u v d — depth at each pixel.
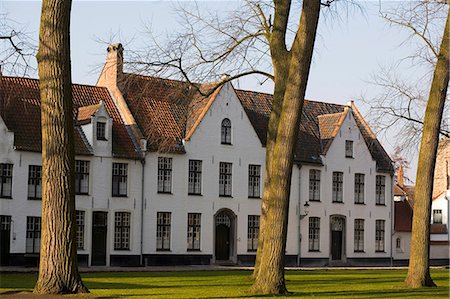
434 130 26.25
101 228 43.59
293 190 51.47
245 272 36.75
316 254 52.28
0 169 40.25
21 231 40.62
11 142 40.50
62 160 17.44
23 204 40.78
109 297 17.53
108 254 43.66
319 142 54.19
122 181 44.56
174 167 46.44
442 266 56.00
